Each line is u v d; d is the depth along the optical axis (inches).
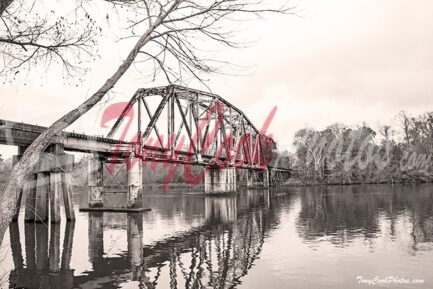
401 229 949.8
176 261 666.2
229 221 1237.1
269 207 1738.4
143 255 721.0
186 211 1612.9
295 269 587.2
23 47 268.4
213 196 2738.7
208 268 613.6
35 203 1173.1
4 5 204.5
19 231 1039.6
